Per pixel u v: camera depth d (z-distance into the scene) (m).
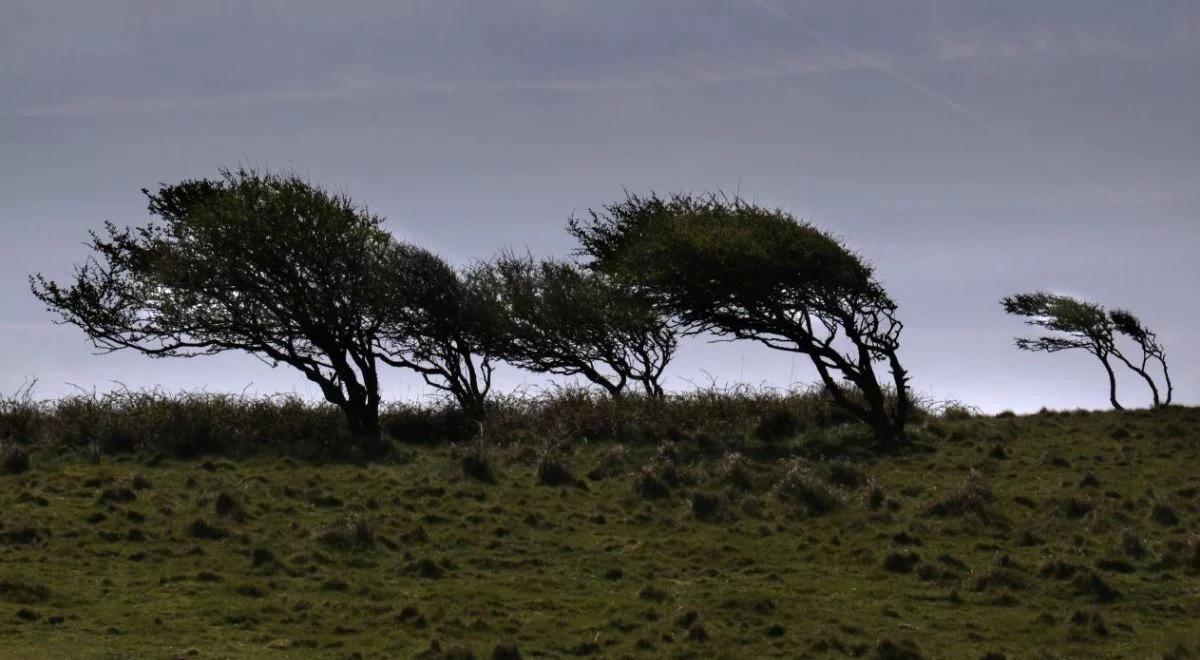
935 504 36.41
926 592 29.30
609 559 31.52
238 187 54.06
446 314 57.72
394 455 45.69
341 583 28.11
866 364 47.66
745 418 49.69
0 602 25.72
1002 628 26.64
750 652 24.61
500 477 40.62
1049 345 61.41
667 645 24.84
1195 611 27.88
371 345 53.03
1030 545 33.22
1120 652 25.03
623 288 57.53
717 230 50.81
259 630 25.00
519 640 25.02
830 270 47.97
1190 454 44.31
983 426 49.88
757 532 34.31
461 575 29.83
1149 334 59.12
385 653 23.84
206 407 47.75
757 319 50.22
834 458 44.34
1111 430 48.59
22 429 46.50
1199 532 33.47
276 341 53.47
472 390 56.75
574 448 45.44
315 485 38.81
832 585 29.72
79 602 26.16
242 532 32.12
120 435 44.38
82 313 54.31
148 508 34.41
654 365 62.03
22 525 31.22
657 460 41.53
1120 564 31.17
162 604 26.31
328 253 52.12
